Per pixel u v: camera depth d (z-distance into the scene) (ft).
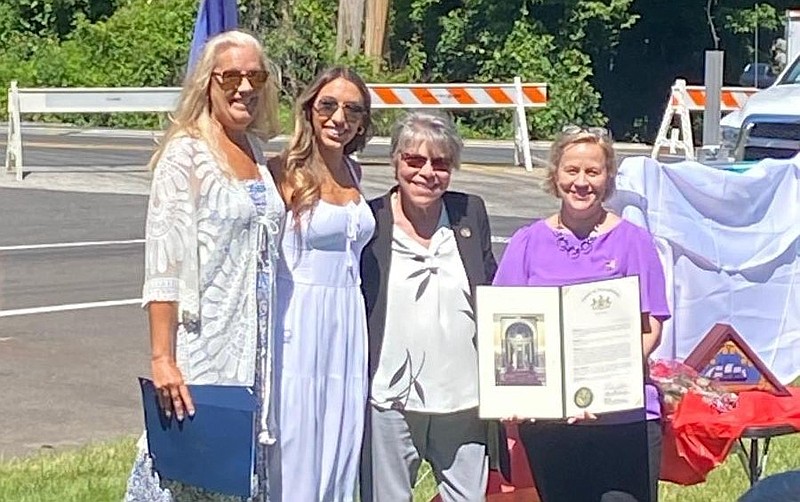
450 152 17.69
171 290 16.28
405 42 124.57
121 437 27.73
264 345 16.72
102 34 116.78
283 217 17.03
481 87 77.36
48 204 58.44
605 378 17.60
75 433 28.07
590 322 17.61
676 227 26.89
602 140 17.97
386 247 17.98
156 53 116.47
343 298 17.37
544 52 119.44
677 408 19.85
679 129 83.10
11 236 50.98
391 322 17.92
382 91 75.82
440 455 18.39
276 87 17.16
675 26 129.39
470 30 121.49
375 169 70.95
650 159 26.50
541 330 17.62
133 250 48.80
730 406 20.40
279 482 17.11
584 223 18.16
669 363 21.12
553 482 18.43
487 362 17.70
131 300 40.93
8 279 43.47
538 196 64.54
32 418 29.01
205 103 16.76
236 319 16.52
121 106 70.95
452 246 18.12
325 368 17.26
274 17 110.01
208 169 16.43
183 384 16.28
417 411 17.99
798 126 45.68
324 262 17.21
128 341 35.96
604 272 17.97
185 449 16.44
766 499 14.92
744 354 21.81
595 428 18.12
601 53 127.34
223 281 16.49
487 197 63.67
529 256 18.25
